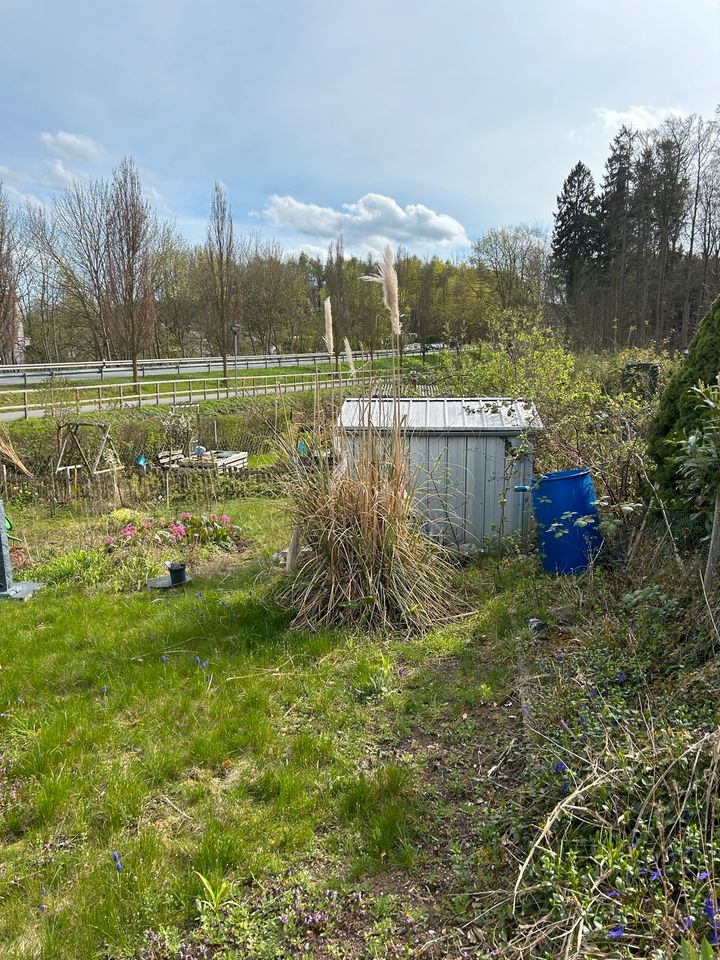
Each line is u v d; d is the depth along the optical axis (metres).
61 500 10.75
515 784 2.71
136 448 14.31
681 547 4.07
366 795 2.77
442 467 6.22
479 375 10.38
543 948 1.84
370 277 5.18
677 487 4.12
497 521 6.23
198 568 6.69
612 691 2.95
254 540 7.86
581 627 3.87
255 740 3.29
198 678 4.00
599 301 32.34
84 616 5.28
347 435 5.36
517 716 3.27
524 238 34.34
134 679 4.07
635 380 10.76
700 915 1.73
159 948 2.08
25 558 7.17
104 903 2.27
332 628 4.64
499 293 31.67
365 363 5.45
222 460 12.84
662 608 3.42
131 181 25.42
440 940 2.03
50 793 2.92
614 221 35.75
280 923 2.16
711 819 2.01
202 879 2.25
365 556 4.82
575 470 5.25
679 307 30.11
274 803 2.80
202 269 41.53
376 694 3.72
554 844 2.18
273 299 47.31
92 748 3.31
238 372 34.81
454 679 3.83
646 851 1.96
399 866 2.40
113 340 34.06
